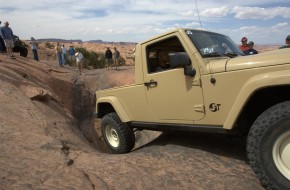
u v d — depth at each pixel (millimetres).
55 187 3373
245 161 4250
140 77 5102
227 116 3764
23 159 4074
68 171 3863
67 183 3525
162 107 4746
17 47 21562
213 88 3920
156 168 4102
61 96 16672
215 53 4352
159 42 4754
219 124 3945
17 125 5984
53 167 3928
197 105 4164
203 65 4035
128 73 21422
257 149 3256
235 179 3686
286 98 3590
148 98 4988
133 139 5887
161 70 4781
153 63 4945
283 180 3080
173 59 4059
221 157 4395
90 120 15844
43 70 17750
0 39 18859
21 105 7660
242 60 3684
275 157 3158
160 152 4715
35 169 3787
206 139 5223
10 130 5473
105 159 4574
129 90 5391
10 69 12711
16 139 4973
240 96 3523
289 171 3096
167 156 4496
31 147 4648
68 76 19953
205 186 3568
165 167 4113
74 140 6672
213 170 3941
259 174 3266
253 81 3406
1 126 5629
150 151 4863
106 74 21406
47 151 4559
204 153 4516
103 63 35562
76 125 10844
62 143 5133
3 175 3484
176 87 4438
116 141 6094
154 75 4801
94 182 3699
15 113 6797
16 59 17219
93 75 21125
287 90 3482
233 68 3695
